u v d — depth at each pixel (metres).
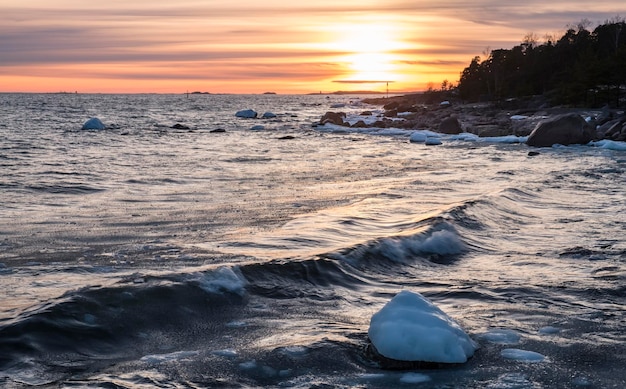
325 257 7.90
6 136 42.59
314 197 15.42
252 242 9.58
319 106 166.50
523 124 53.00
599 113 62.03
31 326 5.22
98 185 18.11
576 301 6.85
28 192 16.47
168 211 13.17
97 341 5.26
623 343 5.54
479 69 133.88
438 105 113.94
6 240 9.91
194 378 4.66
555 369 4.92
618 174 20.64
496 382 4.66
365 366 4.96
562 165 25.19
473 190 16.53
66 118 73.00
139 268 7.87
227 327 5.83
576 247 9.71
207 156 29.53
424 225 10.37
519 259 8.98
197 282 6.54
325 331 5.76
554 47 117.88
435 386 4.58
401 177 20.59
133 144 37.38
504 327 5.91
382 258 8.43
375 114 97.50
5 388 4.33
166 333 5.60
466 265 8.62
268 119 80.81
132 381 4.55
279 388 4.53
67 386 4.41
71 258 8.52
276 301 6.62
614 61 70.12
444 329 5.18
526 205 13.71
